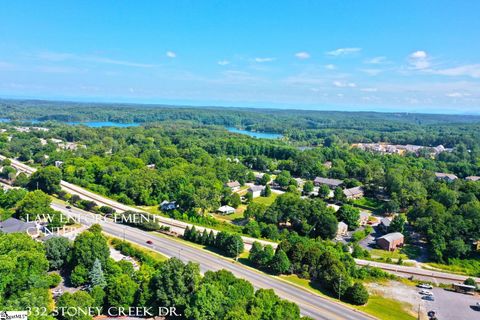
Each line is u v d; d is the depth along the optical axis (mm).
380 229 153500
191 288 80688
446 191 169750
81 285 88375
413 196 175000
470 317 87312
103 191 175250
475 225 132250
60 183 183125
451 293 100250
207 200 157500
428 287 102312
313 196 193750
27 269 80312
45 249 94438
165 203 161250
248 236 134000
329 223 135375
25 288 78438
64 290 86188
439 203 157125
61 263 95125
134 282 83062
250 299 75875
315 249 104875
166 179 173875
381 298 94562
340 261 102125
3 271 74188
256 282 96188
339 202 186000
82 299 74062
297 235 130500
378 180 199500
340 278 93062
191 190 158875
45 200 130875
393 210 169625
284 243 108375
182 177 175500
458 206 162125
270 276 101000
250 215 151750
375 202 187750
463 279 110562
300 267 102750
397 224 144125
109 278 86188
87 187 182125
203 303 73500
